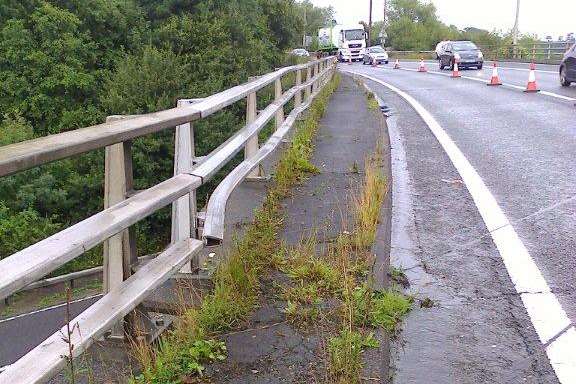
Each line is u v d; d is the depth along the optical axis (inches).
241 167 204.5
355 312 136.8
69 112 917.2
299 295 147.2
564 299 160.4
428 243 205.6
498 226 222.5
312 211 218.1
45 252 86.0
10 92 900.6
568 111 529.3
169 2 1044.5
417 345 135.9
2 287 74.7
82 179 772.0
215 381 114.1
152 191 123.4
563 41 1628.9
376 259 171.9
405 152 370.0
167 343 121.2
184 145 152.9
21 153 79.9
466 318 149.5
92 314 104.2
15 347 419.8
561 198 257.6
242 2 1198.9
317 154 328.8
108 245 128.6
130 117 119.8
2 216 719.1
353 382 113.2
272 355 123.0
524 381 122.6
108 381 117.8
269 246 175.9
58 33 934.4
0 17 921.5
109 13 995.3
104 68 986.1
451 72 1227.2
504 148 374.6
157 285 119.3
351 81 970.7
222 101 163.8
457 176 303.6
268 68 1146.7
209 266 159.0
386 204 229.6
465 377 123.6
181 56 973.2
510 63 1542.8
